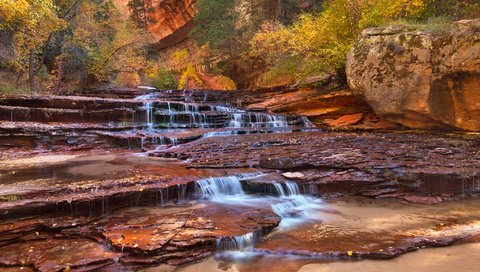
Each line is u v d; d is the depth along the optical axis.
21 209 4.92
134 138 10.86
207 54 30.95
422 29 11.51
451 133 11.22
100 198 5.43
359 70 13.06
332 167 7.71
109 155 9.70
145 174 7.10
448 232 5.17
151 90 22.86
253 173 7.45
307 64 16.67
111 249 4.39
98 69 22.48
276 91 20.48
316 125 14.77
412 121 12.18
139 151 10.38
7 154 9.38
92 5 22.95
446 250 4.67
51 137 10.41
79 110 12.52
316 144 10.13
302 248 4.66
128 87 24.30
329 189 7.12
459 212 6.12
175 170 7.59
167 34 39.34
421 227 5.42
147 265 4.13
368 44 12.84
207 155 9.05
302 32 15.64
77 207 5.25
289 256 4.52
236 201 6.44
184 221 5.18
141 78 32.47
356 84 13.23
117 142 10.96
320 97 15.41
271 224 5.18
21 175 6.90
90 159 8.99
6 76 16.77
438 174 7.06
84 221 5.06
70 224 4.92
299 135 11.88
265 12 26.30
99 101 13.47
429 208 6.37
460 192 7.10
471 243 4.86
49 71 20.89
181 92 21.70
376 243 4.80
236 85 28.59
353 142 10.28
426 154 8.53
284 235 5.12
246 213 5.62
